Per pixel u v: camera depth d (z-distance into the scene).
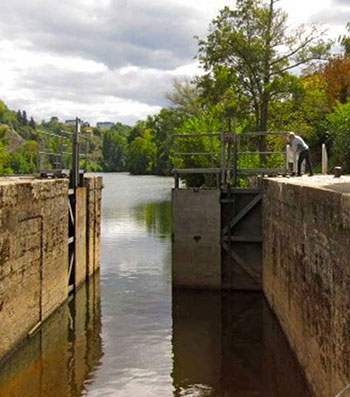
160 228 30.77
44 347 12.42
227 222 17.14
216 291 17.09
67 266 16.27
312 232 9.10
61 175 18.03
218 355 11.95
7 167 73.38
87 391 10.15
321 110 32.59
